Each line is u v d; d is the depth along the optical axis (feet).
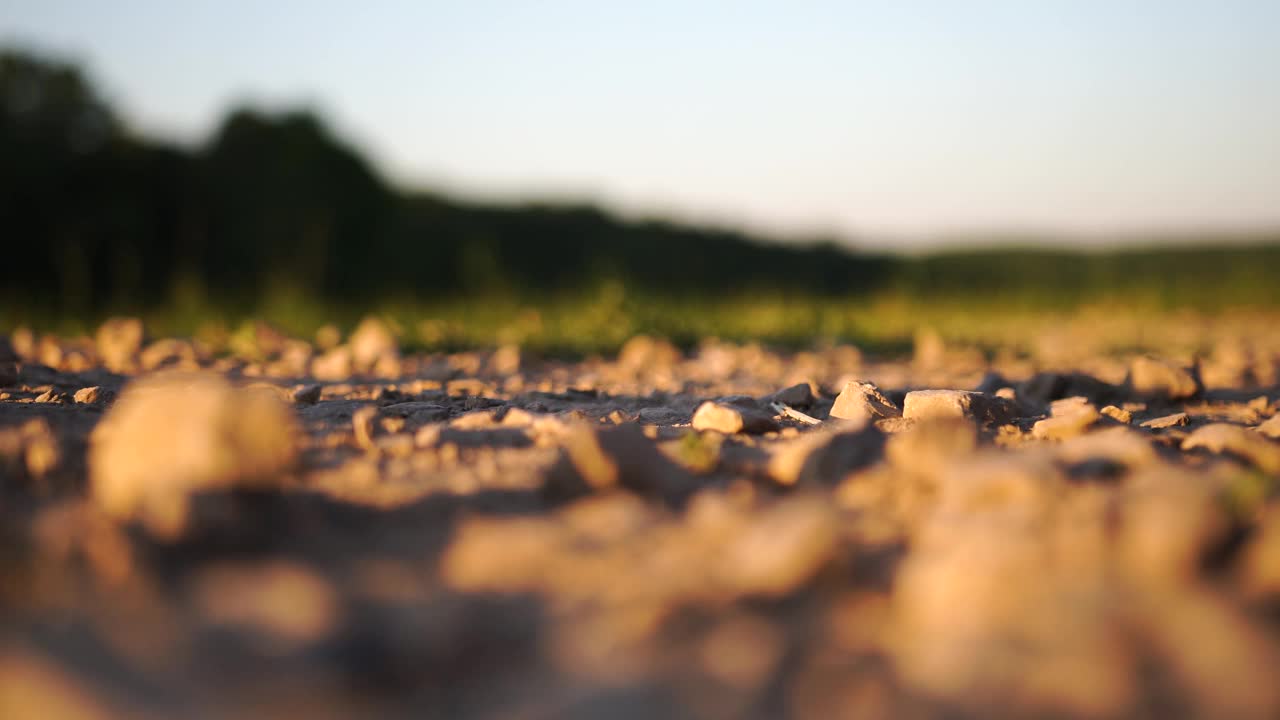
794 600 0.95
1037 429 1.54
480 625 0.88
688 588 0.96
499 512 1.19
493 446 1.44
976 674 0.74
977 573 0.87
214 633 0.83
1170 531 0.93
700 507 1.17
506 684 0.79
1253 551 0.93
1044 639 0.78
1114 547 0.98
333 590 0.91
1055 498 1.16
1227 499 1.10
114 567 0.96
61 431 1.43
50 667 0.73
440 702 0.77
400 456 1.38
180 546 1.03
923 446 1.30
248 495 1.13
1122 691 0.71
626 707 0.73
